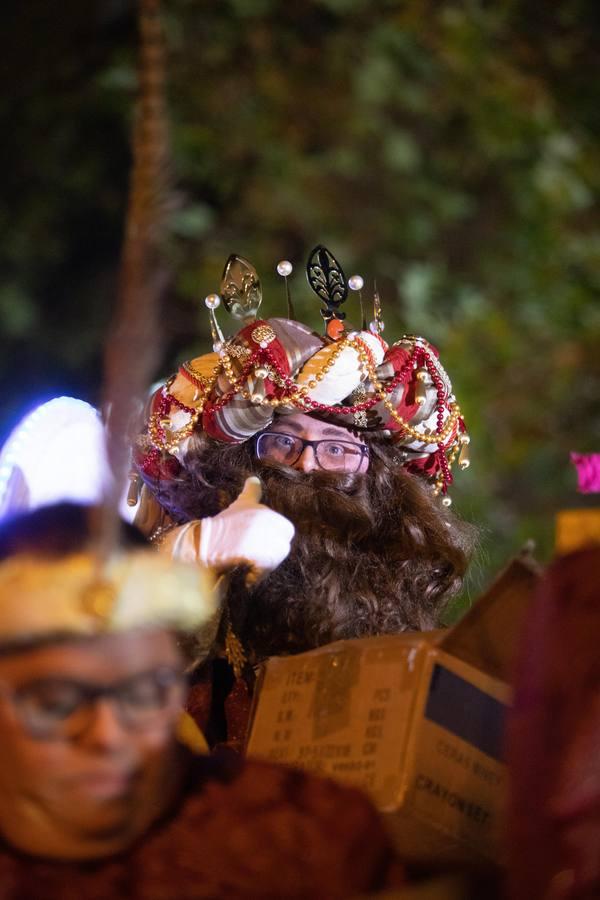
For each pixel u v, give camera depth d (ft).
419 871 11.47
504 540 37.47
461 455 17.03
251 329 15.66
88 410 15.61
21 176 44.65
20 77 43.24
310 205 41.83
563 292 41.75
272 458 15.85
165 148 9.04
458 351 39.17
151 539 14.20
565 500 38.96
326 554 15.56
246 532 13.50
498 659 11.64
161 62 9.04
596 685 9.34
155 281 9.09
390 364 16.05
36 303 45.32
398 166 41.88
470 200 42.39
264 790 10.02
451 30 41.68
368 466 16.21
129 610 9.30
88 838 9.40
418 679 11.40
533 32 42.88
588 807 9.19
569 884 9.15
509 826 9.54
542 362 40.42
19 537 9.50
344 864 9.86
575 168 42.37
